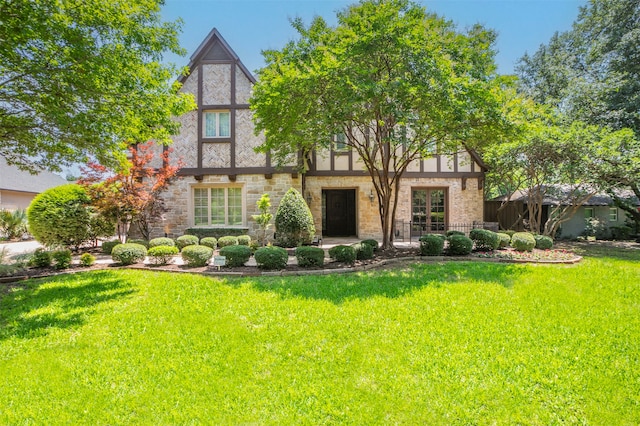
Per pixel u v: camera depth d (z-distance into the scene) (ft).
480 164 42.83
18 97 17.28
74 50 15.33
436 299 15.61
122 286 18.22
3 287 18.25
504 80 21.98
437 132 24.54
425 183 43.47
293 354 10.62
